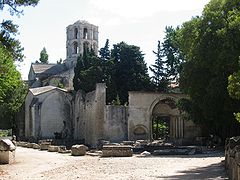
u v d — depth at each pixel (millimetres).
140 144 43406
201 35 35969
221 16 35000
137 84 68375
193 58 37844
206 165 23250
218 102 35656
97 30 100812
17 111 74688
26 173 21250
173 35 63094
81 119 62219
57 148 41312
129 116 52812
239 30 32344
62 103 67562
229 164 16984
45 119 66000
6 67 27469
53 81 86125
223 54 32469
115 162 26562
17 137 69625
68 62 96562
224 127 38406
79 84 67812
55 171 21766
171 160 27688
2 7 21656
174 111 54875
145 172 20047
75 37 97812
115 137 53031
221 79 34188
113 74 67938
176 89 71000
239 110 34406
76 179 17781
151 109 53375
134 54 69625
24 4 21750
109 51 75938
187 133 54250
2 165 25719
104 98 53625
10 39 22438
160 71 74500
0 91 43500
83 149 35406
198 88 37406
